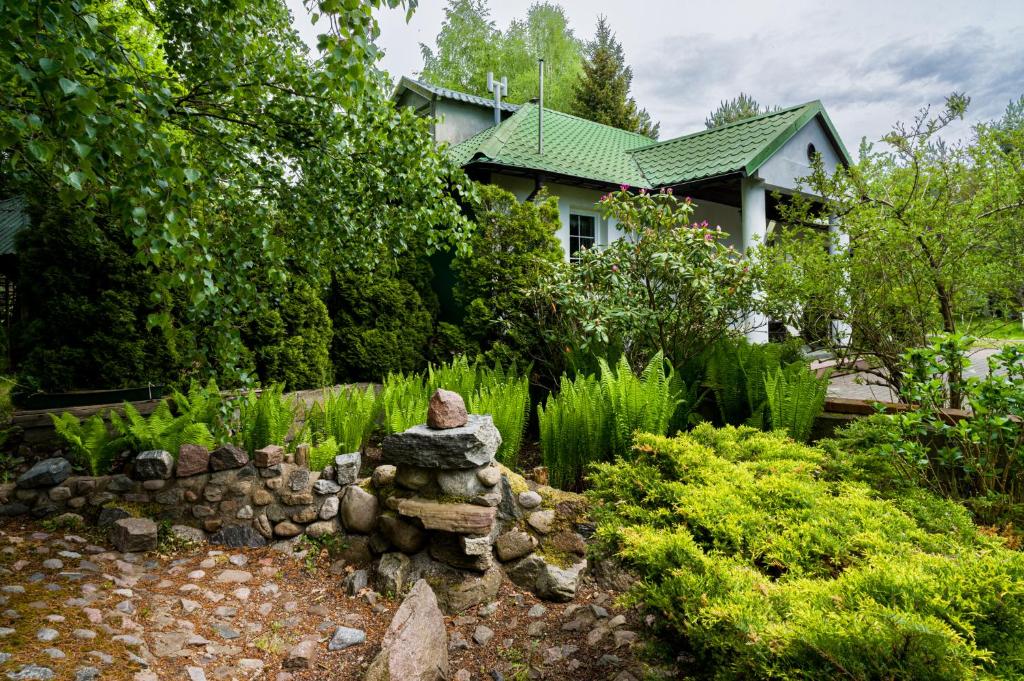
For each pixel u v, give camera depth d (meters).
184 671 2.11
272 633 2.53
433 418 3.10
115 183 1.94
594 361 5.73
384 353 6.97
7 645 1.96
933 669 1.15
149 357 4.94
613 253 5.70
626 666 2.28
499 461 4.09
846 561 1.86
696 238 5.26
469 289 7.07
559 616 2.71
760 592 1.62
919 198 4.30
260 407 3.77
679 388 4.73
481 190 6.77
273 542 3.31
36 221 4.82
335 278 6.91
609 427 4.05
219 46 3.30
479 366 6.31
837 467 2.83
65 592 2.45
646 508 2.35
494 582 2.88
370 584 2.96
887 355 4.38
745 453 2.98
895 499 2.48
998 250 4.12
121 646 2.13
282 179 3.76
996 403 2.50
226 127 3.65
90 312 4.69
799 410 4.11
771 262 4.91
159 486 3.37
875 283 4.38
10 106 1.83
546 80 25.28
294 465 3.54
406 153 3.72
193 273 2.33
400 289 7.22
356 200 3.89
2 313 9.12
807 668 1.26
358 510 3.20
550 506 3.22
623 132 12.21
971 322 4.46
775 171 8.69
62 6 1.63
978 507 2.61
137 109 2.11
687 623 1.49
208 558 3.11
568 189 8.68
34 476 3.32
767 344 5.75
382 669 2.08
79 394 4.76
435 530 2.96
